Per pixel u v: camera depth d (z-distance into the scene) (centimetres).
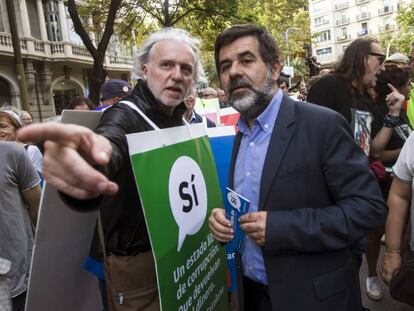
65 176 86
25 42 1986
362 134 294
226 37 170
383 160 329
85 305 197
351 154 157
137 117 172
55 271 168
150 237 150
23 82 1059
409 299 184
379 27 6444
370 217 151
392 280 190
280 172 159
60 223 159
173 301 161
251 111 169
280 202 158
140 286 180
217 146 256
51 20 2170
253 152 173
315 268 158
